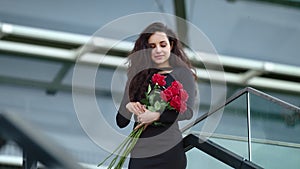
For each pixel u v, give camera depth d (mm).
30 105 12250
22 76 12242
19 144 1274
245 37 12273
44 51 11953
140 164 3381
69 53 12008
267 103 4352
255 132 4367
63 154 1268
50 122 12180
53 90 12320
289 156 4273
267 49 12453
